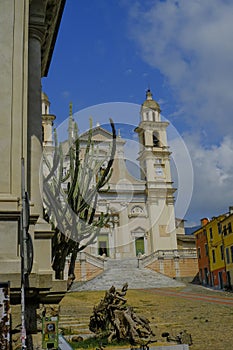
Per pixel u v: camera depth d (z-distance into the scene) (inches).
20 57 282.0
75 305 834.8
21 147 266.4
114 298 460.1
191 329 577.6
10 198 250.5
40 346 240.8
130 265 1316.4
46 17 374.0
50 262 270.2
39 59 331.6
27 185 283.9
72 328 526.0
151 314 733.3
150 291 1207.6
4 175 258.7
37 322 246.5
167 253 1517.0
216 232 1491.1
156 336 502.6
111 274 1264.8
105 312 460.1
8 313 209.6
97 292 1130.0
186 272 1569.9
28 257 248.2
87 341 425.7
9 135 265.9
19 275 237.5
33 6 338.0
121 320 436.8
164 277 1408.7
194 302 924.6
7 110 270.1
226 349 439.8
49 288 255.0
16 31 286.7
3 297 210.4
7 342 206.7
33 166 298.8
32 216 264.8
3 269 237.8
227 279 1374.3
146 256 1344.7
